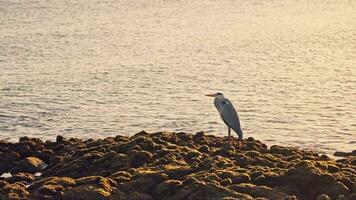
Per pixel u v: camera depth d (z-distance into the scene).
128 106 44.09
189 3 127.88
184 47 73.62
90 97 47.16
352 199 21.08
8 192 21.64
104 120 40.56
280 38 79.81
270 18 102.44
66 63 63.66
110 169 24.75
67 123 40.09
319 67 59.06
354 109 42.38
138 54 69.00
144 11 116.38
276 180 22.28
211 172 22.77
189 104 44.34
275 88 49.59
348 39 77.69
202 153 25.89
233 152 26.09
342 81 52.00
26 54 70.12
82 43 78.62
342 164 24.44
